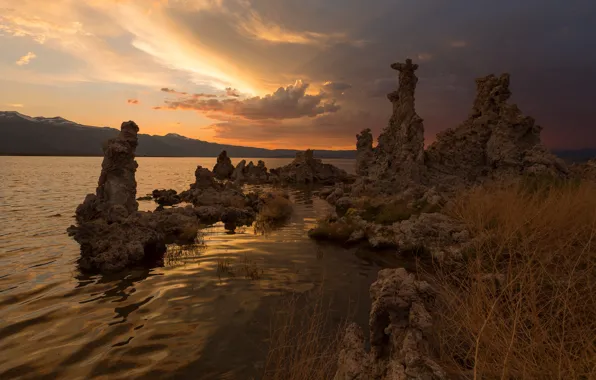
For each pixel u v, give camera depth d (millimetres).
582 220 7438
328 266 12555
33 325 7902
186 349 6930
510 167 25188
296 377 5453
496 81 28375
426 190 23516
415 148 29469
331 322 7988
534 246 6547
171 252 14594
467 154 28109
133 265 12758
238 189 36656
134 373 6125
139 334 7527
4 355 6648
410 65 31016
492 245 7969
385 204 22125
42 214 22922
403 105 30953
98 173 77312
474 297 4766
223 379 5941
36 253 13875
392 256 13555
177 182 58781
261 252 14672
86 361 6484
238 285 10602
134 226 14656
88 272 11844
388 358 4246
